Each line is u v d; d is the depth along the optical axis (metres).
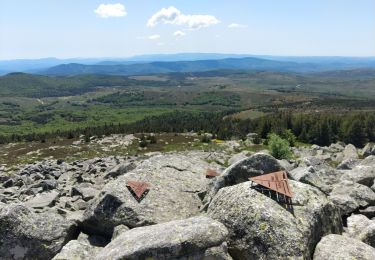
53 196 21.70
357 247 11.34
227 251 11.52
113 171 30.00
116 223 14.82
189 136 107.19
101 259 11.52
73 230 15.16
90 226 15.39
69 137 111.81
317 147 69.94
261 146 81.94
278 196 13.06
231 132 116.50
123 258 11.13
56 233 14.30
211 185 17.44
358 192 17.86
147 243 11.30
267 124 122.56
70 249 13.17
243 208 12.38
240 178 16.19
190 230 11.48
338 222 13.71
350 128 120.75
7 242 13.62
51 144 98.81
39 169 38.09
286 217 12.05
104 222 15.00
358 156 56.78
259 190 13.30
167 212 15.43
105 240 15.07
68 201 21.17
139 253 11.08
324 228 12.80
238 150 76.25
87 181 29.48
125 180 16.78
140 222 14.58
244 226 11.96
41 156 79.81
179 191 17.22
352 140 120.12
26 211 14.45
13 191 27.83
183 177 18.52
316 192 13.78
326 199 13.72
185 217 15.49
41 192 26.44
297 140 124.44
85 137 102.31
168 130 142.62
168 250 10.99
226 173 16.36
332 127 128.75
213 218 12.94
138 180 16.94
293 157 52.47
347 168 32.84
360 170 23.06
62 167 39.78
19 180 31.84
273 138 52.75
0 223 13.71
